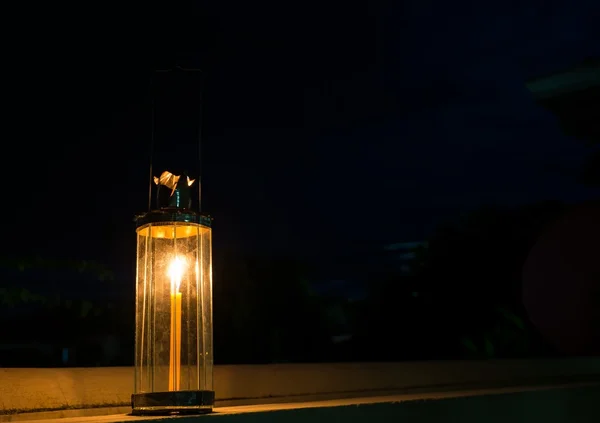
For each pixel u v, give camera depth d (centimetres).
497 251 410
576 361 211
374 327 419
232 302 359
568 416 155
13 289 264
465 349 391
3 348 269
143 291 110
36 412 105
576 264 289
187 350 108
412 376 172
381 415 114
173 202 113
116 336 288
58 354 276
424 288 425
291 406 109
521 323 371
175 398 100
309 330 380
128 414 107
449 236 428
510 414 141
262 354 355
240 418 93
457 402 130
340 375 157
